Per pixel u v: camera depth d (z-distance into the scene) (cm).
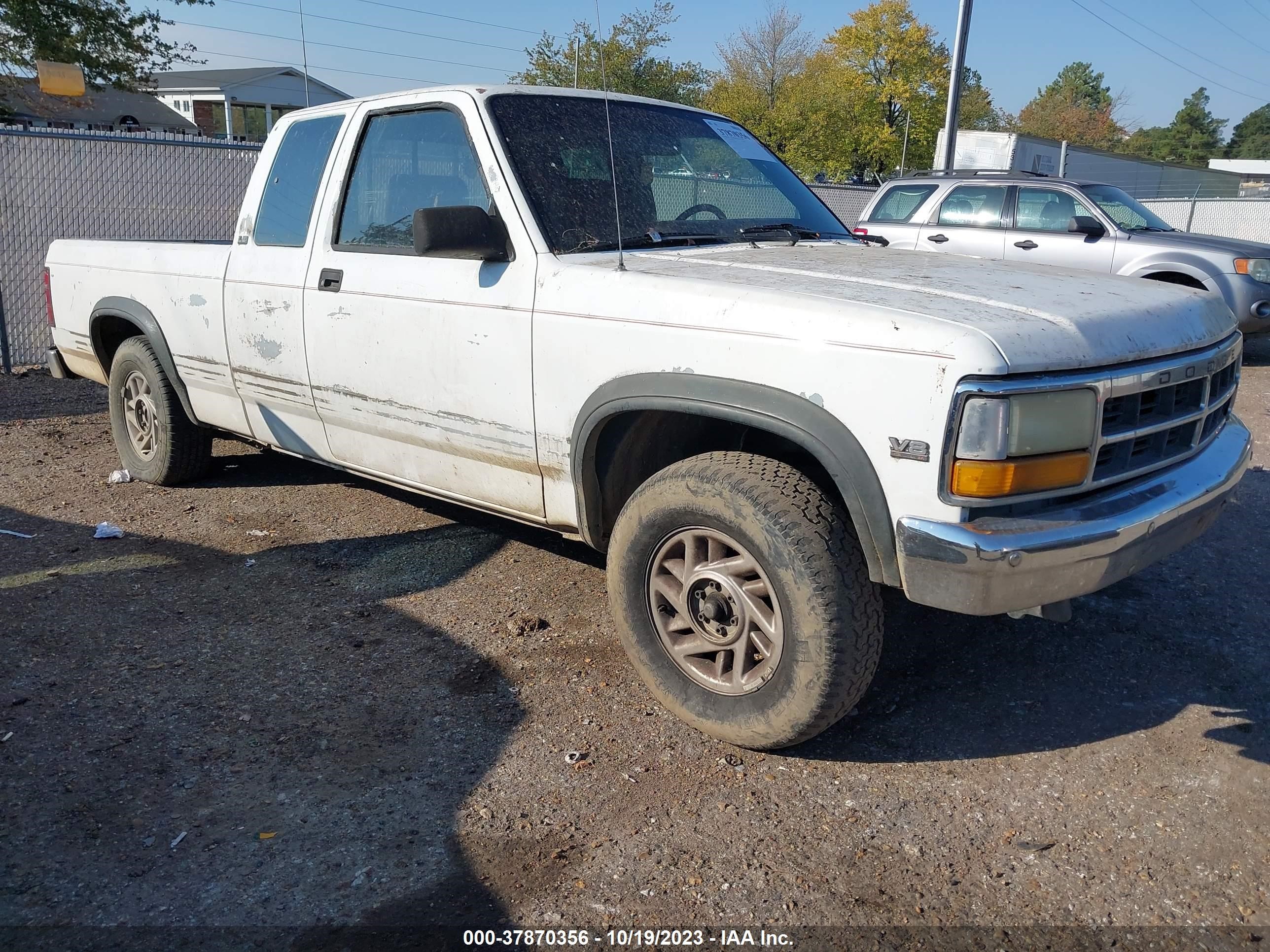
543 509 357
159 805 275
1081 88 9912
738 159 427
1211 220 2262
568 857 256
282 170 446
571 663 361
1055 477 251
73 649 365
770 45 3984
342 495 553
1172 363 279
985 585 246
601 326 311
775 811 276
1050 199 1118
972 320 252
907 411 248
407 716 323
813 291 281
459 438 370
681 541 304
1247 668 360
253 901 239
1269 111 10888
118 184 980
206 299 474
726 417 281
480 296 347
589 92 402
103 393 838
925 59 3816
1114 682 350
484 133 358
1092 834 266
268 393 455
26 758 295
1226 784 288
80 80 1439
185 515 519
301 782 287
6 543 474
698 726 308
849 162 4012
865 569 272
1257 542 492
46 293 603
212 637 378
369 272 389
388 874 249
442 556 464
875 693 343
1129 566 271
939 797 283
